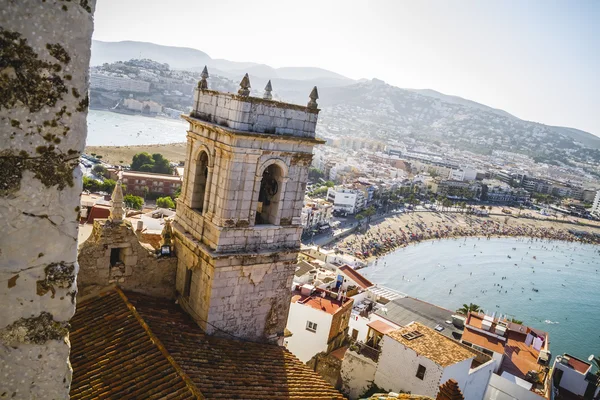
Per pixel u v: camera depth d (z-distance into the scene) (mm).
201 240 29078
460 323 70500
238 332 30188
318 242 170125
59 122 5547
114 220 28062
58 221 5797
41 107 5383
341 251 165625
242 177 27484
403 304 76688
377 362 48562
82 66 5613
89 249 27188
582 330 136250
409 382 44094
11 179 5355
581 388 72562
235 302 29375
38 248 5699
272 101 27531
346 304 62250
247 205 28219
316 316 57719
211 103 28938
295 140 28609
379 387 46312
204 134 28906
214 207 28094
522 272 185125
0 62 5016
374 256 171625
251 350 29250
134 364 22656
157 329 25781
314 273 86375
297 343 58375
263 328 31469
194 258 29375
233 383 24031
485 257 199125
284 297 31938
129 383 21375
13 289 5605
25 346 5809
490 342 63281
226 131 26219
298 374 28547
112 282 28531
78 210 5957
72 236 5957
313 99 29438
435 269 170000
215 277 27875
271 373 27188
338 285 84000
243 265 28797
